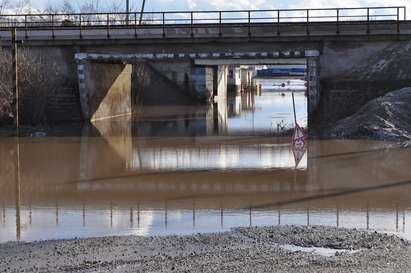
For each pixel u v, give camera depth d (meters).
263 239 13.77
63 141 34.47
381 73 40.12
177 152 30.23
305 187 20.73
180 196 19.56
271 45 41.81
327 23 40.66
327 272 11.05
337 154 27.95
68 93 44.59
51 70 44.00
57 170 24.88
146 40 43.16
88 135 37.62
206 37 42.19
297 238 13.75
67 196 19.77
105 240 13.77
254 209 17.44
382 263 11.58
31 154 29.34
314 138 33.91
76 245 13.38
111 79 51.00
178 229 15.11
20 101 41.12
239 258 12.11
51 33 44.44
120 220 16.22
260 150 30.58
